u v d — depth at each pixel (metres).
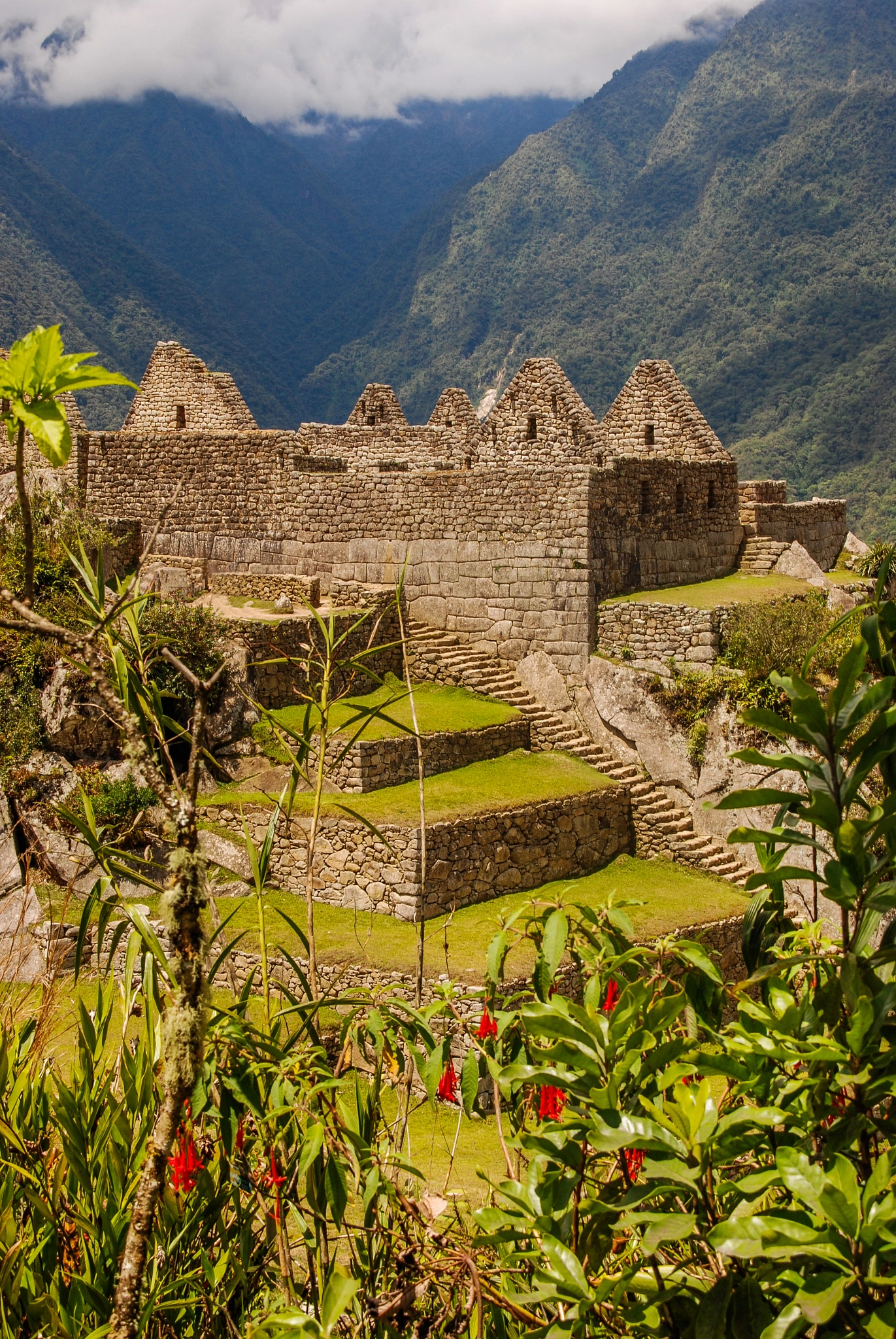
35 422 4.11
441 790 20.41
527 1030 5.08
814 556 31.00
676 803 22.30
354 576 26.20
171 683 20.92
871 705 4.50
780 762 4.64
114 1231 5.66
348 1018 6.14
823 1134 4.66
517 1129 6.46
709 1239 4.08
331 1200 5.28
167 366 31.39
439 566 25.25
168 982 5.69
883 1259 3.97
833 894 4.65
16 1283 5.46
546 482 23.88
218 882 19.03
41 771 19.91
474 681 24.03
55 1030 8.15
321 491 26.52
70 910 17.23
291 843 19.12
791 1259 4.21
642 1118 4.49
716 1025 5.55
